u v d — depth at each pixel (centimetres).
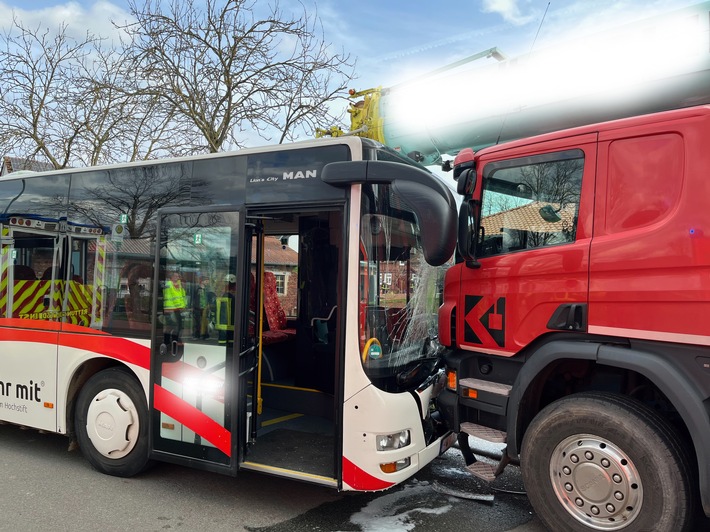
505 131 539
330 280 511
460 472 495
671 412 343
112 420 462
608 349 323
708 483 288
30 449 558
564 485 339
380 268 391
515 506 425
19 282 530
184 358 426
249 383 421
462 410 406
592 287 333
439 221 343
